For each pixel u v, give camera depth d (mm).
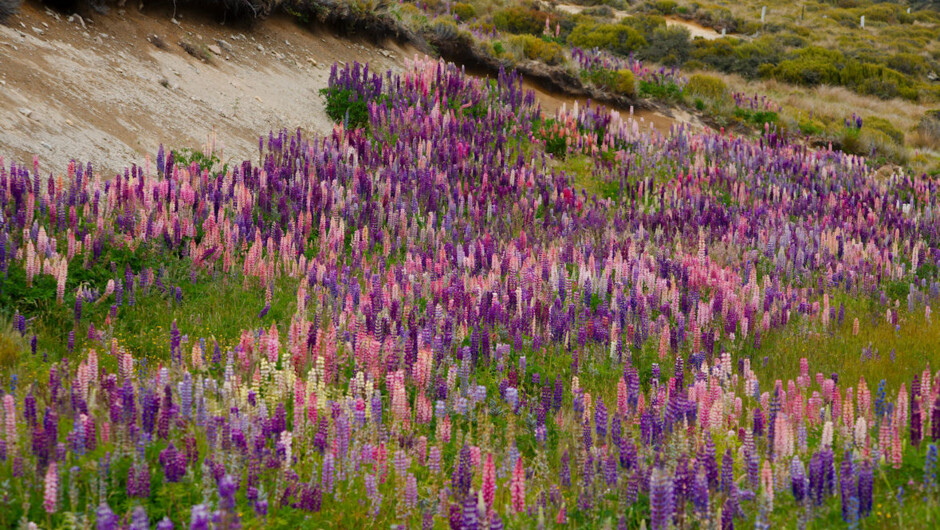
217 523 4766
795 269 14281
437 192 14375
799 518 5988
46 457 5508
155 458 6070
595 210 15680
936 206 21109
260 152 14508
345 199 13281
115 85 14562
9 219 9938
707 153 21891
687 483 6000
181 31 18078
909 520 6102
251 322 9562
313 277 10336
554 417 8297
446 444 7297
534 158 19062
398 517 5914
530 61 27031
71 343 8258
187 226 10906
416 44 25562
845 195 20250
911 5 74125
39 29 14586
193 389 7238
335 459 6258
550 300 10953
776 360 10586
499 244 12844
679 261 13000
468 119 19609
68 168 10992
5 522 5152
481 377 8914
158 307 9586
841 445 7539
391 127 17625
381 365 8352
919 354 11109
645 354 10227
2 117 11711
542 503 6191
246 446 6059
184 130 14672
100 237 10109
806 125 29078
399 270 11297
